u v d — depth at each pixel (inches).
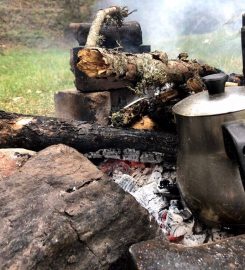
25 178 53.1
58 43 407.8
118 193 51.4
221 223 52.1
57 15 424.2
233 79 87.7
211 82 48.7
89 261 46.6
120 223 49.7
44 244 44.3
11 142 68.4
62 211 47.8
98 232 48.0
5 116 69.7
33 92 208.2
